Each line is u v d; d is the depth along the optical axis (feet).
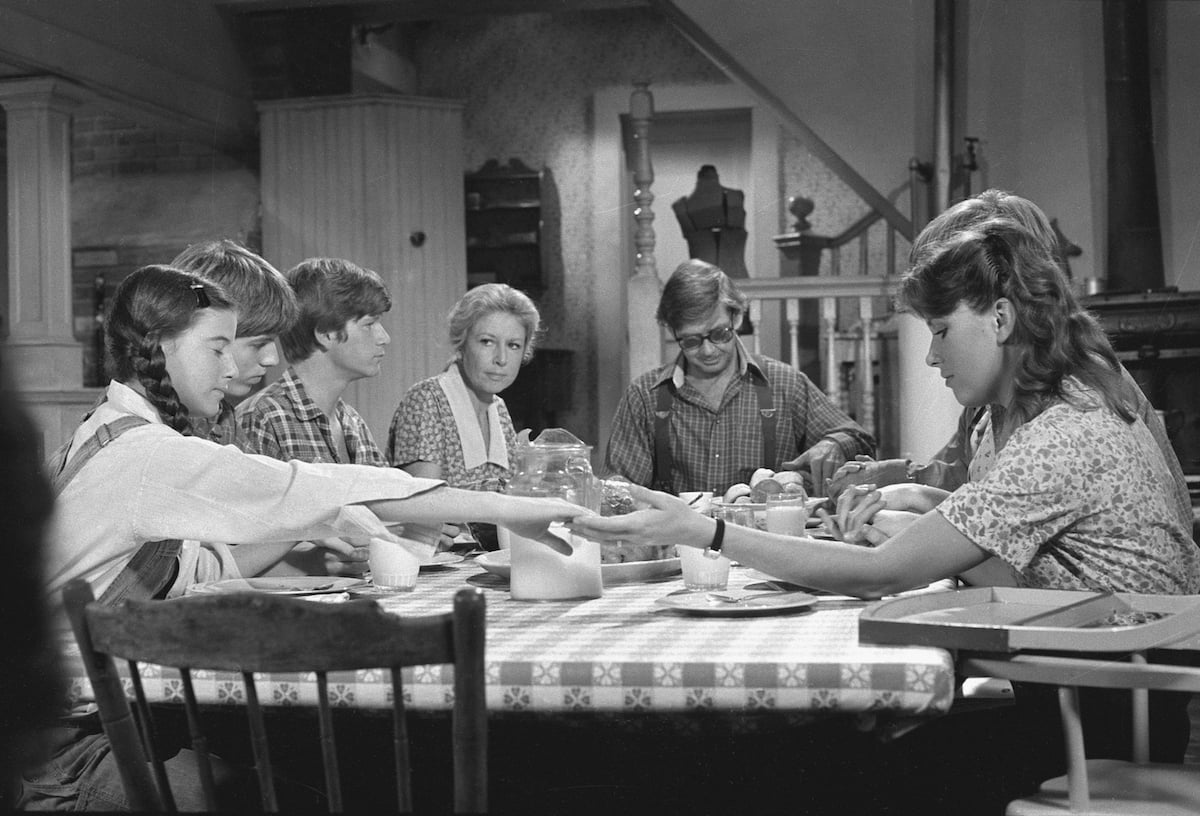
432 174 23.32
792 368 11.34
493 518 5.49
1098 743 5.89
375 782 5.74
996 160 19.19
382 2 23.04
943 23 18.49
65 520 5.29
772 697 4.12
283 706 4.50
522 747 5.82
